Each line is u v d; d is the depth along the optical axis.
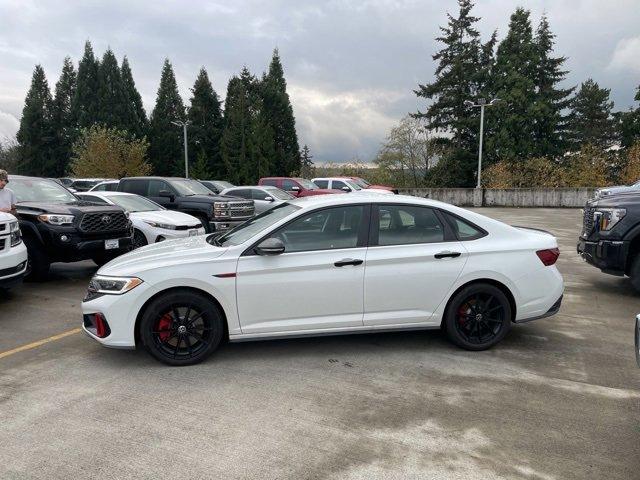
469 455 3.07
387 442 3.21
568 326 5.72
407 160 47.78
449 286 4.71
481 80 45.69
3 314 6.19
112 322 4.32
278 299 4.47
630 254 7.05
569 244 12.75
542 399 3.83
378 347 4.97
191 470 2.90
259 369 4.41
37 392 3.93
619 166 38.19
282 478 2.83
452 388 4.03
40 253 7.77
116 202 10.69
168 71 58.91
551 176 37.56
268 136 55.47
